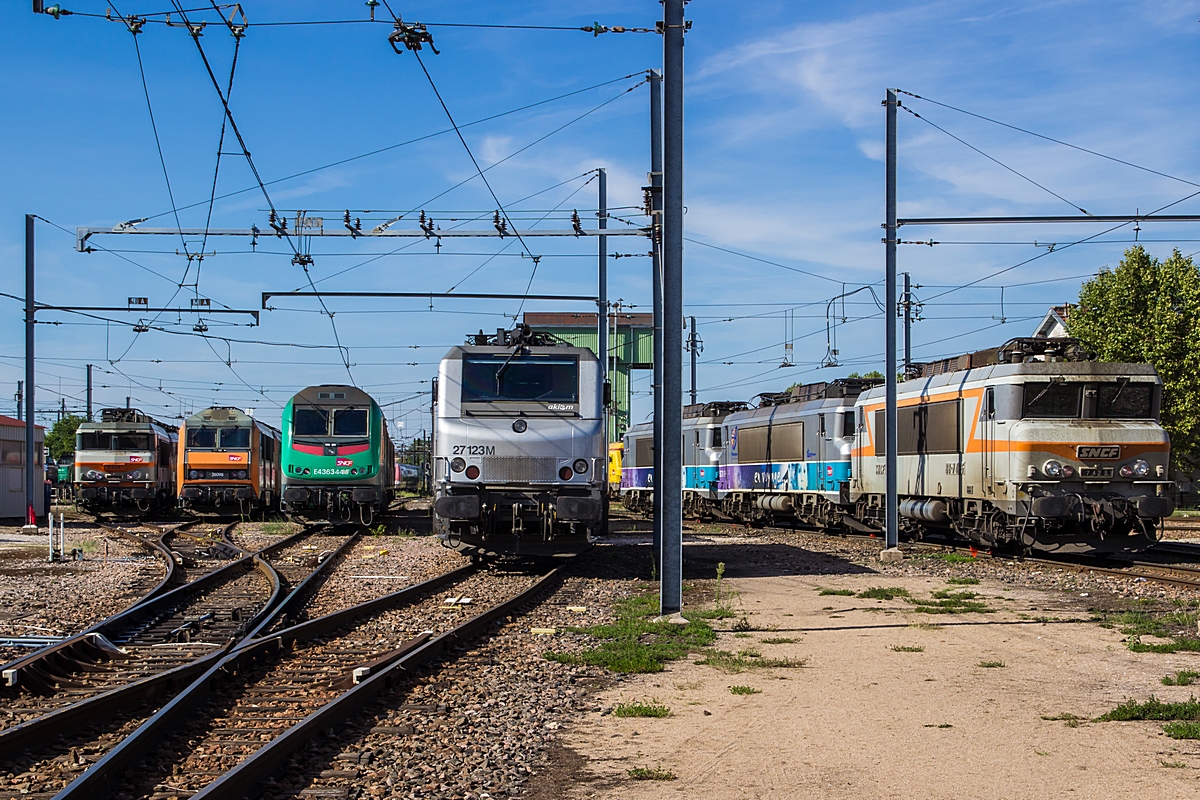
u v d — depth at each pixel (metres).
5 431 33.38
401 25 13.49
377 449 29.44
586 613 13.65
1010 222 19.17
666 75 12.91
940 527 23.02
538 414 17.34
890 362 20.38
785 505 30.17
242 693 8.47
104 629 11.37
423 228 17.59
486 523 17.12
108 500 35.16
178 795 5.93
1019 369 18.66
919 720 7.86
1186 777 6.38
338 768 6.56
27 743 6.66
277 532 29.98
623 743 7.34
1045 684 9.06
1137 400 18.80
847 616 13.15
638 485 42.00
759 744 7.27
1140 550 18.73
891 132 19.91
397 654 9.50
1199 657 10.19
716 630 12.21
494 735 7.48
